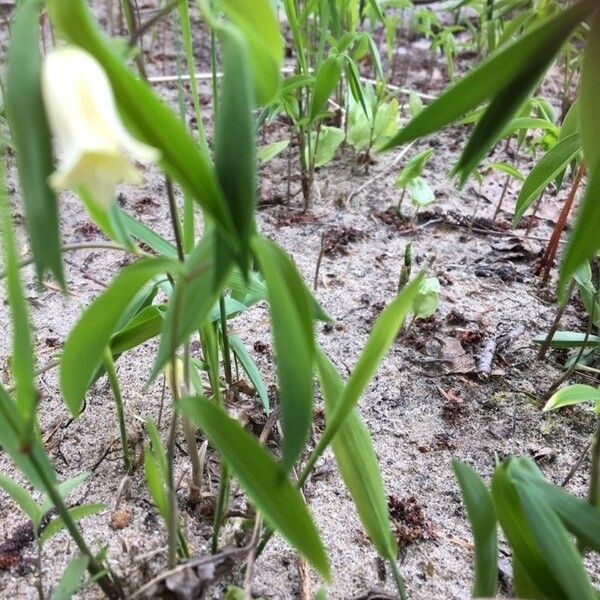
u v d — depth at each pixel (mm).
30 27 92
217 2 114
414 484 242
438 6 728
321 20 381
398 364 299
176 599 145
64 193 414
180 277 128
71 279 340
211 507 221
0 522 216
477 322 326
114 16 621
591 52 119
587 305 266
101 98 87
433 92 582
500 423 271
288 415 113
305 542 134
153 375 129
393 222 410
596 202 113
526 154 481
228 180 94
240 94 92
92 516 220
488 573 140
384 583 206
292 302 118
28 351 117
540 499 127
